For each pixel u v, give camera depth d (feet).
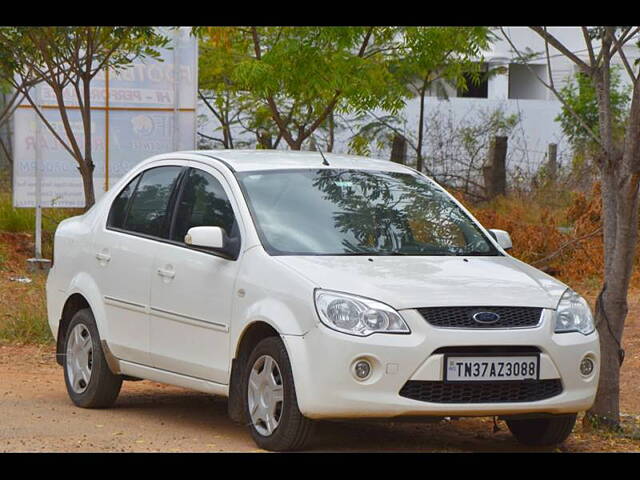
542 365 24.94
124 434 28.04
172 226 29.55
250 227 27.12
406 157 94.22
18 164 63.41
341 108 59.06
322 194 28.58
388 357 23.97
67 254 32.99
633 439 28.96
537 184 86.63
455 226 29.01
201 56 80.38
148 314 29.45
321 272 25.23
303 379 24.35
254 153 30.66
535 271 27.55
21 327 45.44
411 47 55.98
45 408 31.81
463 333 24.27
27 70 61.67
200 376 27.86
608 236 29.86
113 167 65.41
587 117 99.81
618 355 29.78
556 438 27.14
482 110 99.81
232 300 26.68
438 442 28.25
